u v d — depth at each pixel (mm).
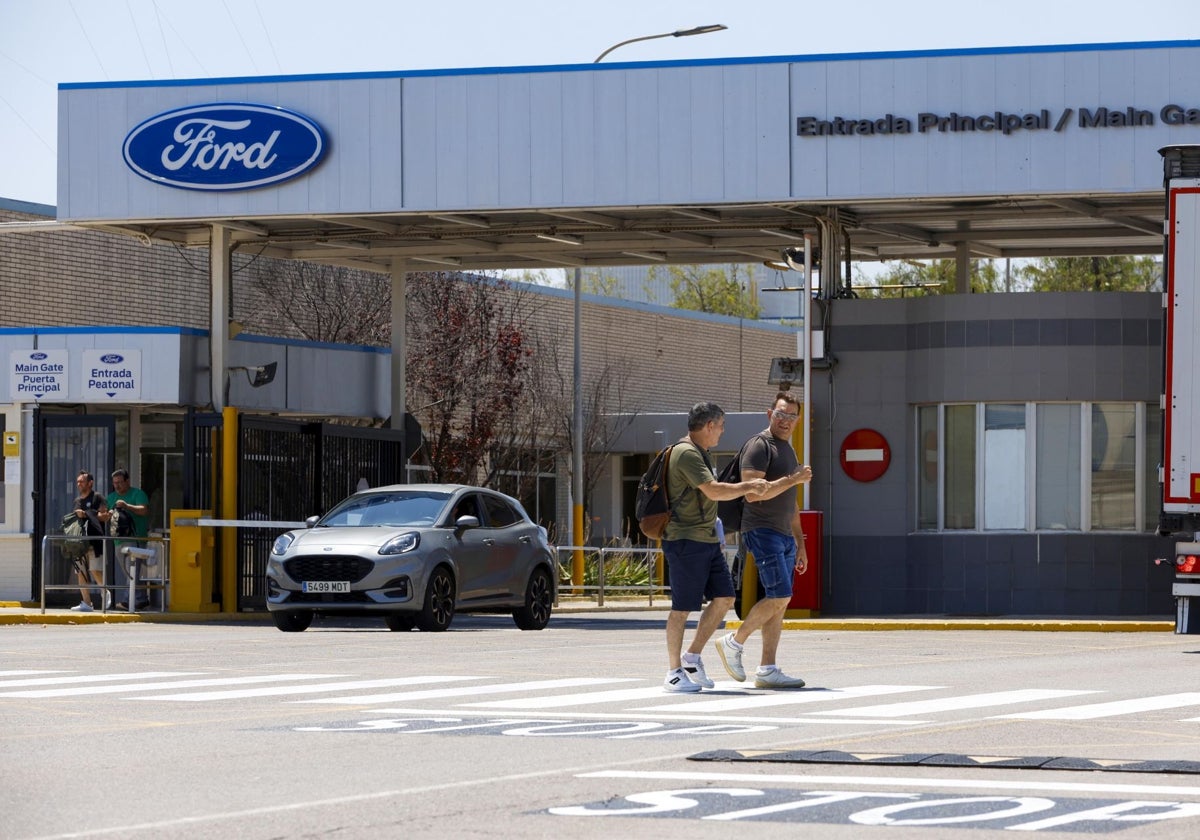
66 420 60062
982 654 38344
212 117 56812
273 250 67375
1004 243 68688
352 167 55906
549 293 105062
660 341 115812
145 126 57344
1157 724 23359
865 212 60625
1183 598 41250
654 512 28328
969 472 55875
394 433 67125
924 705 26047
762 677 28953
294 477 61938
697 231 63844
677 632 28547
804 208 56938
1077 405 55250
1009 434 55594
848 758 19453
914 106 52625
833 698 27266
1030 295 55156
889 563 56344
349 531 48031
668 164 53906
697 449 28297
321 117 56188
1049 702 26500
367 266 69750
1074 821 15586
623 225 60406
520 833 15094
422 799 17031
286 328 90562
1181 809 16203
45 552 54969
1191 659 36594
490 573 49812
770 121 53375
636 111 54094
